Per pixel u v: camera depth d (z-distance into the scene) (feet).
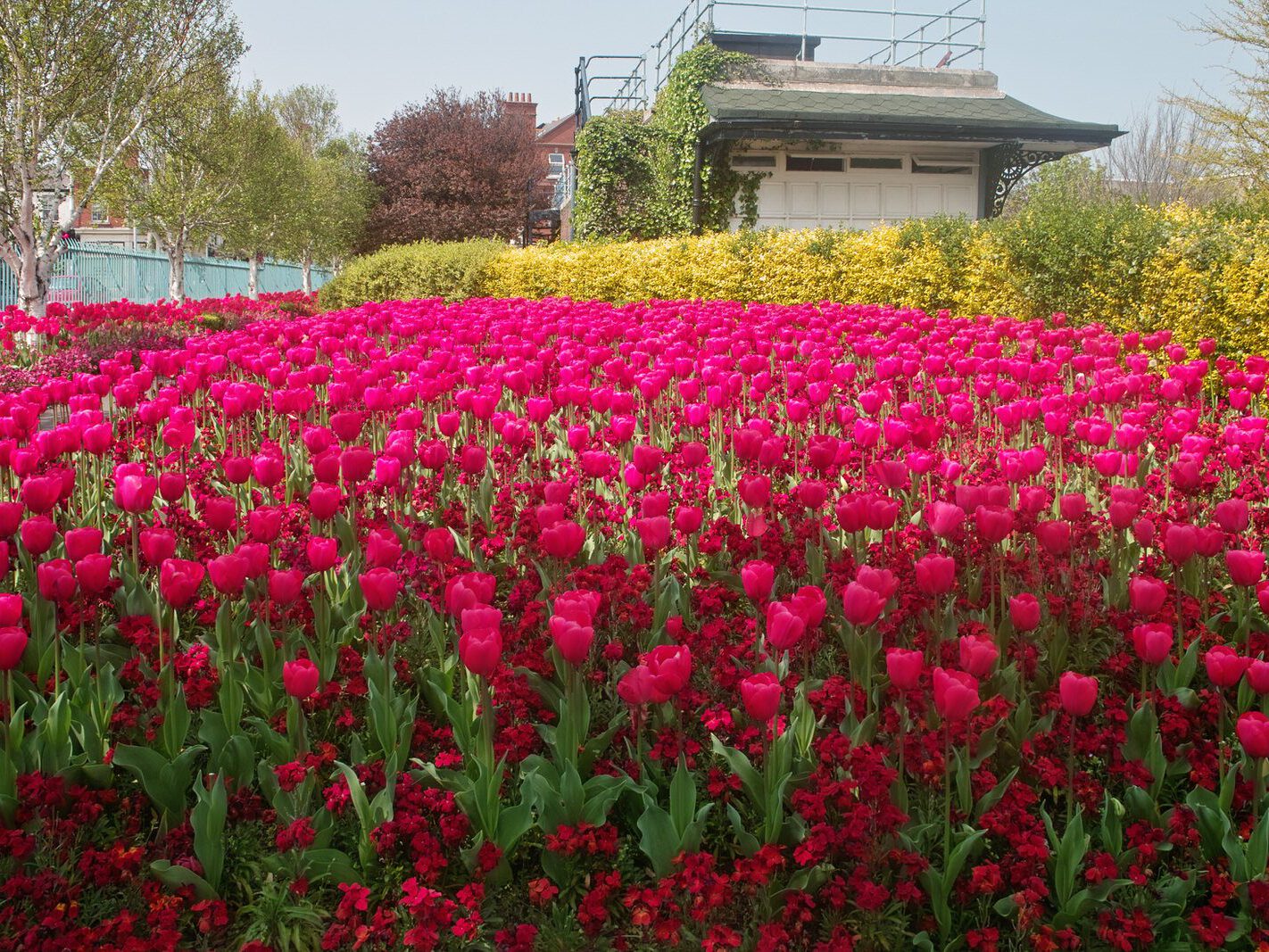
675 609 12.72
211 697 11.02
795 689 10.92
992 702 10.00
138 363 50.08
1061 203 42.42
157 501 17.17
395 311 40.27
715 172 78.74
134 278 108.78
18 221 68.18
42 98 67.05
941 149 81.97
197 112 98.73
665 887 8.16
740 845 9.39
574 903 8.98
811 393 20.86
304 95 195.93
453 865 9.35
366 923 8.66
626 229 84.28
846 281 52.24
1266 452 18.43
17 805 9.03
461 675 11.68
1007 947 8.54
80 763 9.96
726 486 19.02
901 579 12.53
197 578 10.19
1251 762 9.30
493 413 19.08
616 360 23.21
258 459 14.14
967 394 25.48
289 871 8.79
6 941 8.03
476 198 144.97
